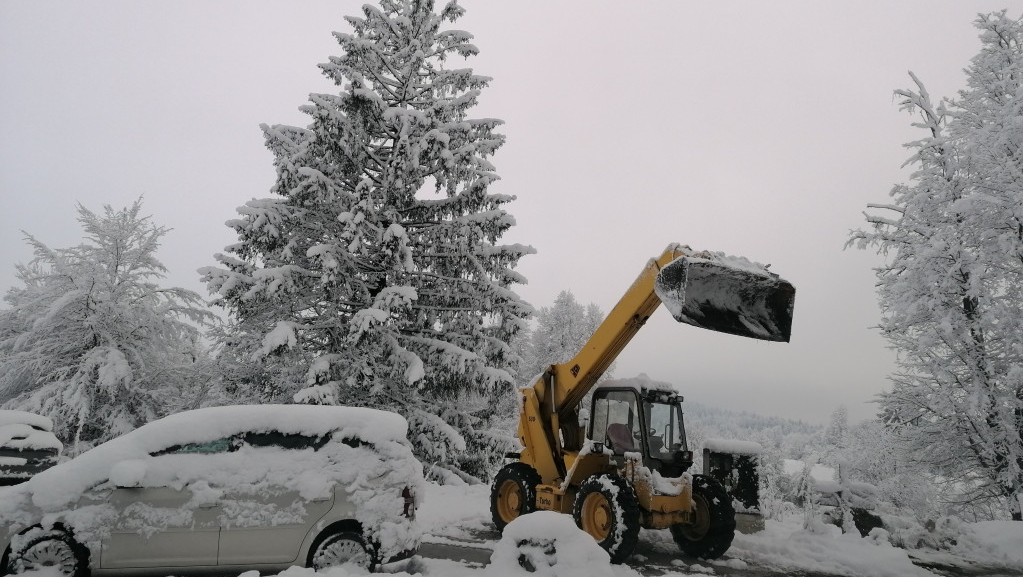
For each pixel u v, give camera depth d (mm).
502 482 9789
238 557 5676
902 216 16438
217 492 5754
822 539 8977
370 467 6246
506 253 16062
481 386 14992
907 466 16688
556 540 5383
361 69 15805
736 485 10117
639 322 8633
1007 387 14648
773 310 7855
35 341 15469
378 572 6023
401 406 15648
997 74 15961
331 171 15172
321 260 13789
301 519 5859
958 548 9250
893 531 9594
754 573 7469
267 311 15148
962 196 15234
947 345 15398
